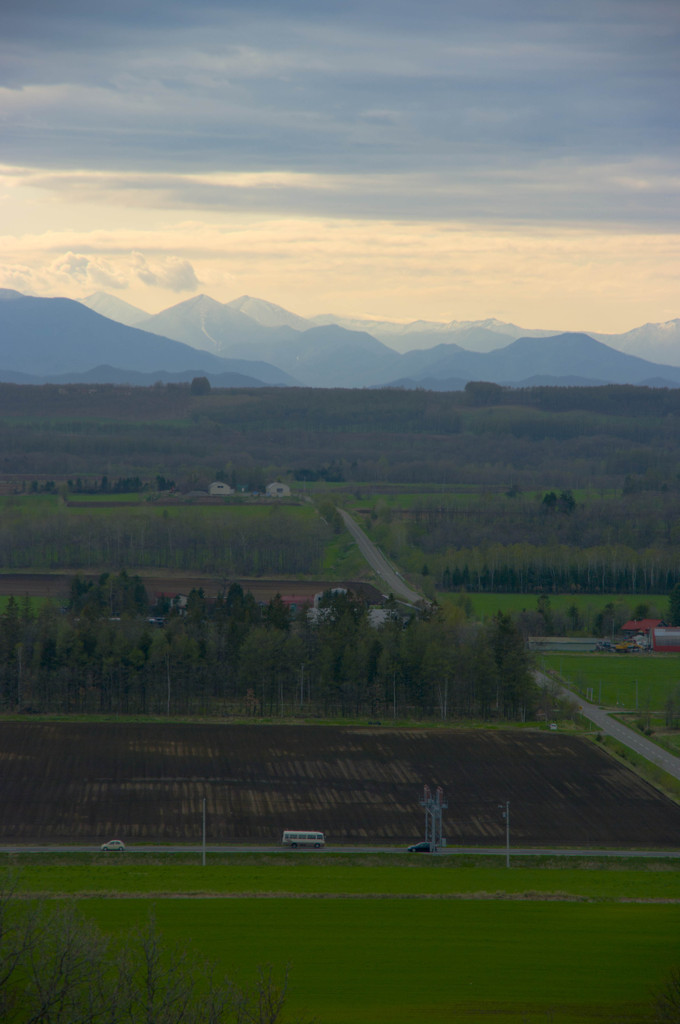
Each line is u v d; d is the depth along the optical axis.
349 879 116.19
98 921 99.94
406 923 103.38
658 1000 83.94
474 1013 83.19
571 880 118.69
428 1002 84.94
